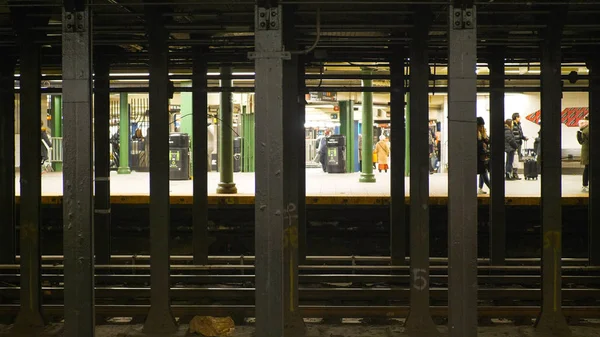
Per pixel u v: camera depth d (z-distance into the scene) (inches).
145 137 877.8
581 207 466.0
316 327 309.1
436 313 315.6
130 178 715.4
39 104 296.0
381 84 653.3
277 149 199.8
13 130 367.9
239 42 327.9
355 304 340.8
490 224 378.6
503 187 374.0
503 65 366.6
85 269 208.2
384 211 475.5
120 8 302.0
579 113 805.2
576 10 302.5
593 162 365.7
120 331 301.1
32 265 292.5
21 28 293.3
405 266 355.3
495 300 344.5
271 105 200.1
